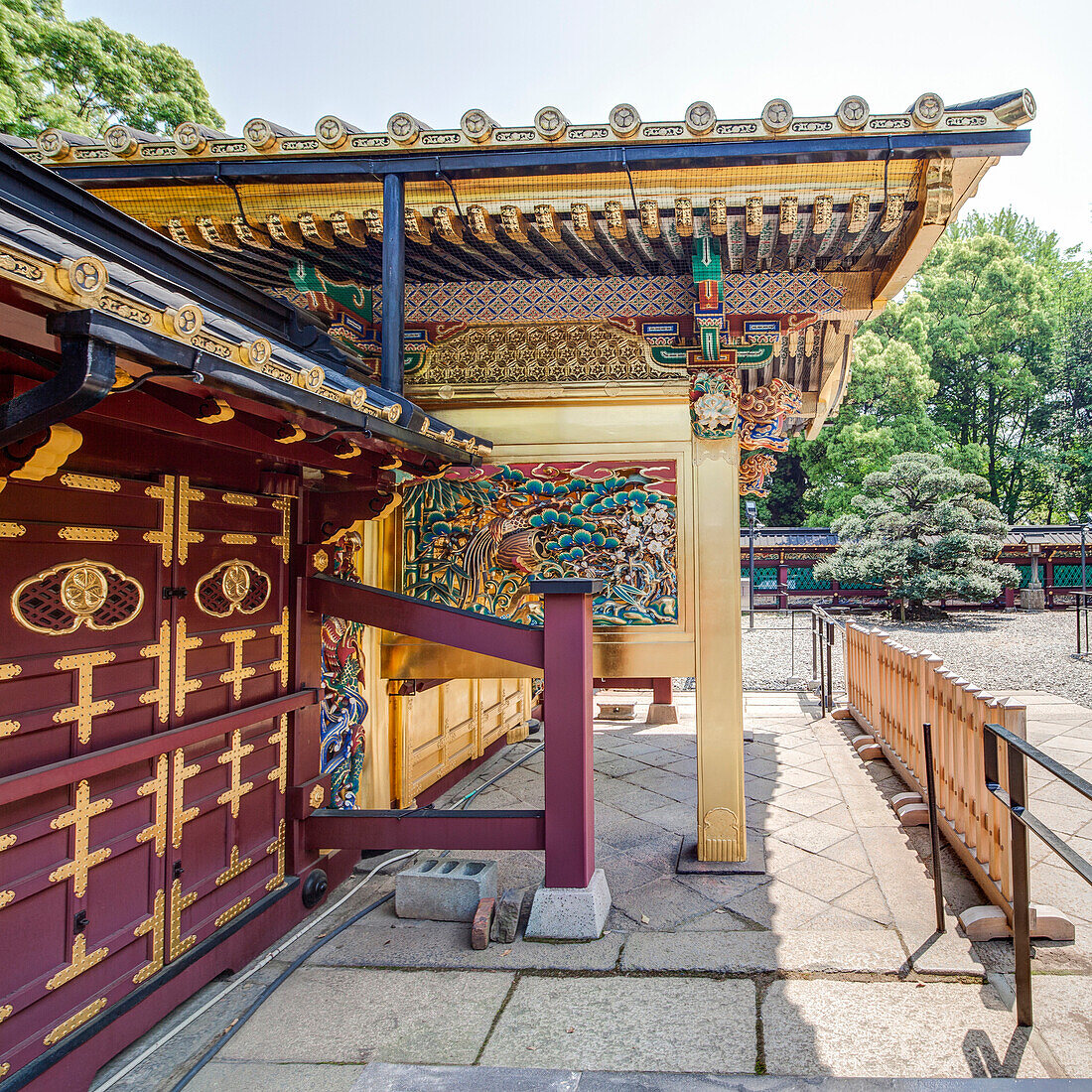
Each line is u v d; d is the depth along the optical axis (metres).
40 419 1.57
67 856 2.39
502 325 4.70
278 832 3.57
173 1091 2.39
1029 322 32.97
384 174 3.73
